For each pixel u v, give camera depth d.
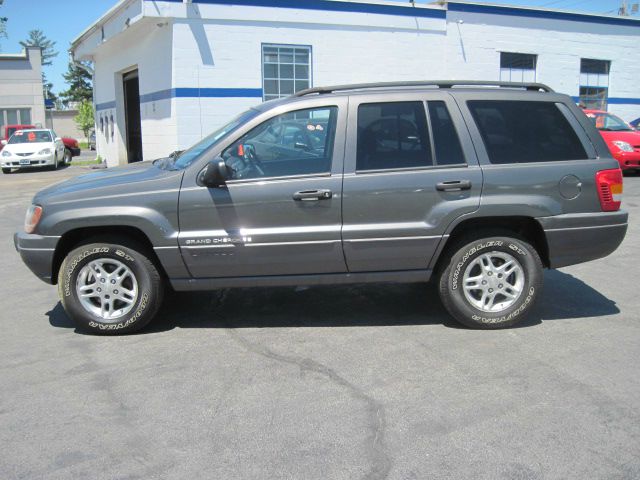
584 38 20.27
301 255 4.84
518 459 3.20
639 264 7.15
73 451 3.33
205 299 5.96
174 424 3.60
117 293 4.98
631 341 4.78
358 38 16.39
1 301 6.07
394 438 3.41
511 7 18.61
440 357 4.51
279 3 15.34
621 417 3.60
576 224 4.96
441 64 17.72
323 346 4.76
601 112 16.22
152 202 4.79
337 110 4.89
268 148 4.87
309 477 3.06
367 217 4.82
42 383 4.16
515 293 5.03
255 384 4.10
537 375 4.18
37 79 37.41
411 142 4.90
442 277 5.02
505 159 4.93
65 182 5.42
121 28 16.67
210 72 15.02
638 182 14.05
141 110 17.55
